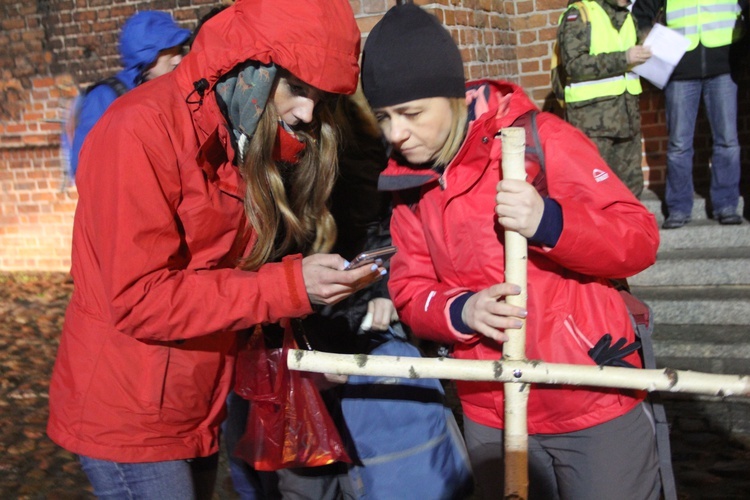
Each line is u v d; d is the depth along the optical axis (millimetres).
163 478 2086
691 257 5191
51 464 4043
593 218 1883
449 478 2369
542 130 1987
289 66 1875
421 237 2215
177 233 1961
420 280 2232
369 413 2354
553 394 2020
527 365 1900
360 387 2367
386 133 2043
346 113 2547
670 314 4914
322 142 2230
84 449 2045
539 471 2152
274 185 2061
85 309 2064
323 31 1879
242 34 1884
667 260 5172
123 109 1921
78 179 2010
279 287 1946
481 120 1979
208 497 2596
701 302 4836
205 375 2104
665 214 5621
